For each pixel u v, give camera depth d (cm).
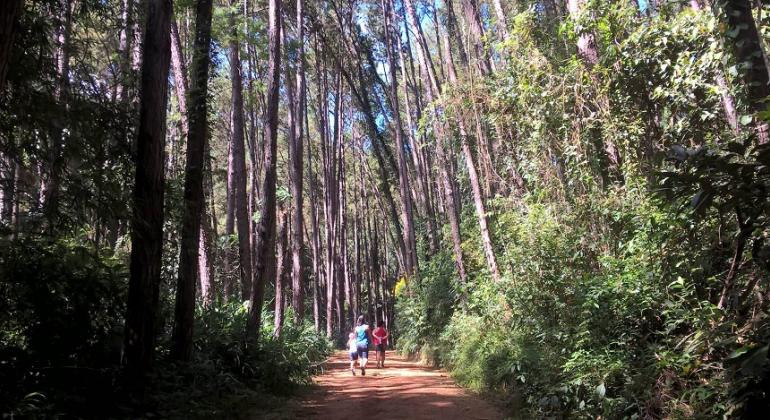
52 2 680
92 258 754
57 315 665
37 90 671
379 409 860
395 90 2244
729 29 483
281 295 1461
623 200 789
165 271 963
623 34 891
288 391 1034
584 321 720
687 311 569
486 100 1195
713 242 591
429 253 2362
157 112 731
